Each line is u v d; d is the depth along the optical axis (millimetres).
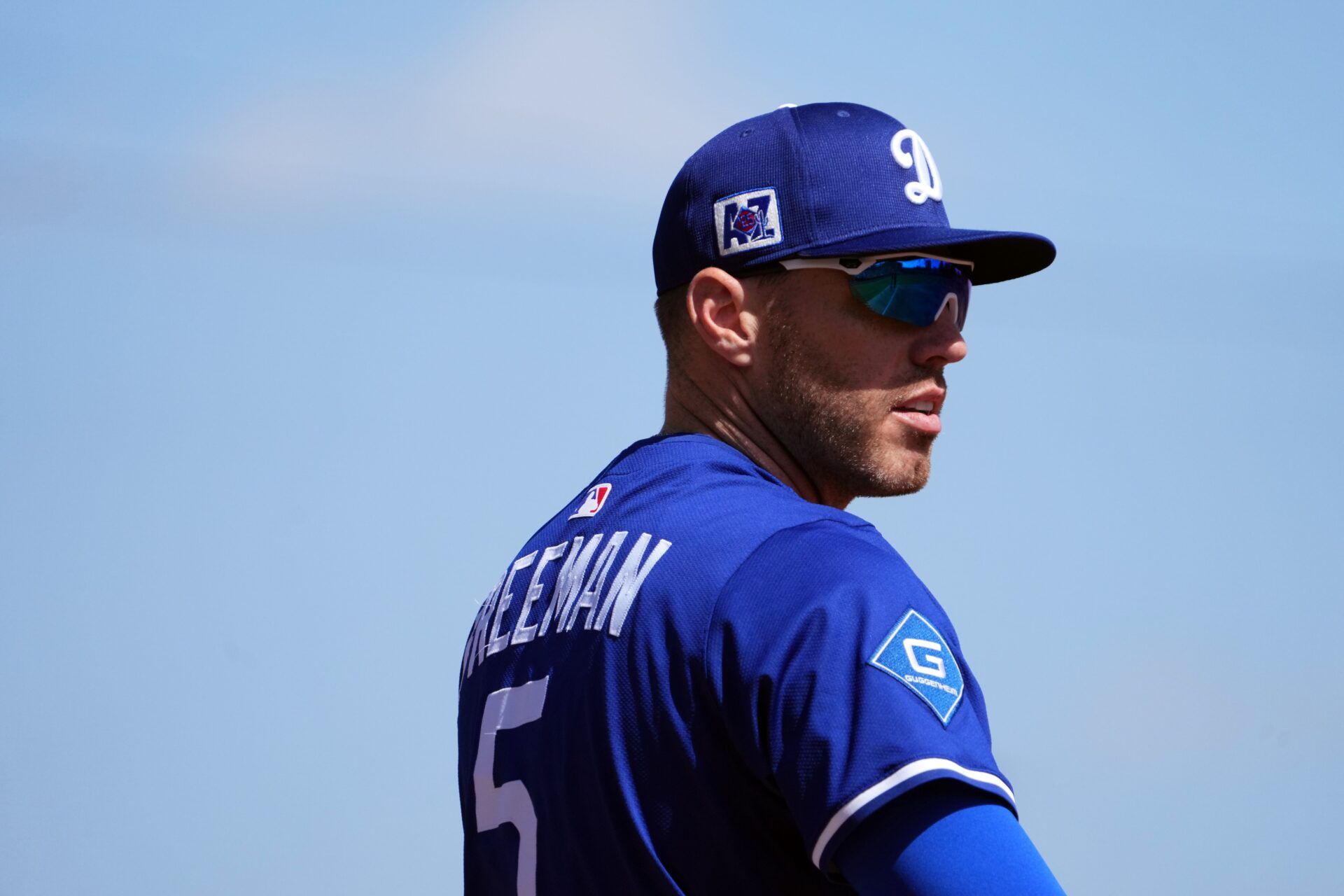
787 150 8375
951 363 8594
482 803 8094
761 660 6578
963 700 6516
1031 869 5988
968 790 6168
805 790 6316
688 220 8625
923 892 6008
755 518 7266
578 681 7328
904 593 6770
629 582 7316
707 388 8602
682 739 6785
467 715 8562
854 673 6414
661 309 8922
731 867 6738
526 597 8305
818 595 6637
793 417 8359
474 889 8398
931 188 8562
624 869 6930
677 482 7820
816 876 6738
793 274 8297
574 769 7227
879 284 8211
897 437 8398
